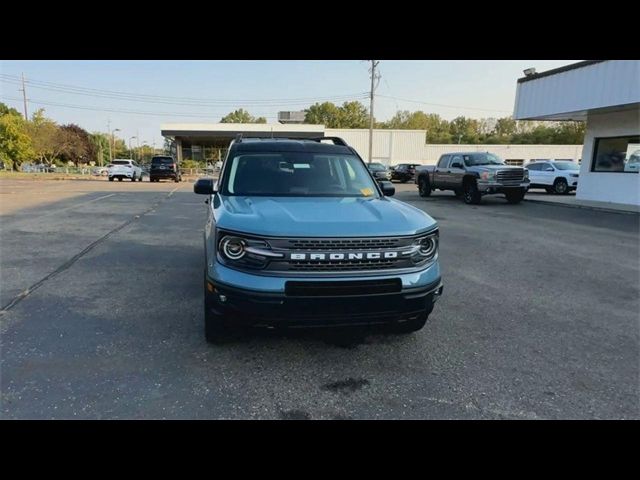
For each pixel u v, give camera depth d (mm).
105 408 2914
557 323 4621
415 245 3410
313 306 3168
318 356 3717
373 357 3727
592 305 5223
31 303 4930
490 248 8555
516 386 3309
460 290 5773
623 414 2971
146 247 8102
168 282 5836
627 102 13070
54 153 66938
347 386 3264
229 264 3238
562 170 22688
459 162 17812
